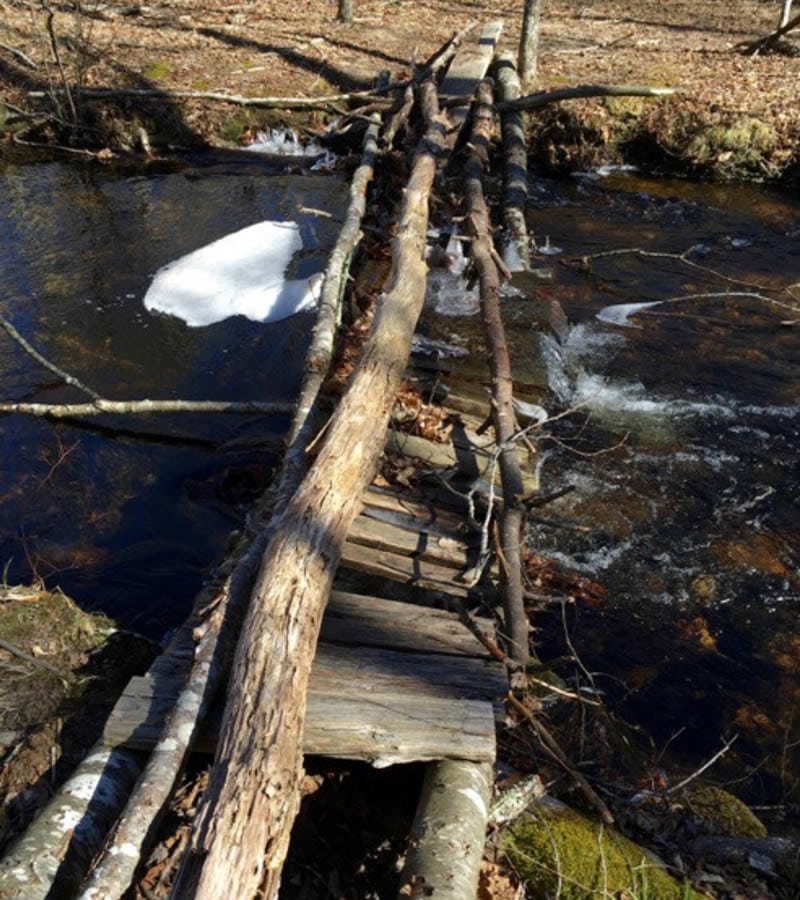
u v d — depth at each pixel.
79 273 9.73
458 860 3.34
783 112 12.80
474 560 5.22
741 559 6.09
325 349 6.82
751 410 7.63
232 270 9.46
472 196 9.45
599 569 6.00
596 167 13.23
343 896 3.56
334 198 11.78
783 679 5.30
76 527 6.35
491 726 3.85
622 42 17.17
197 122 13.47
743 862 3.98
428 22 18.70
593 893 3.60
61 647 5.00
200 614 4.35
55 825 3.47
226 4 19.45
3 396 7.67
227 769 3.17
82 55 13.70
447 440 6.39
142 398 7.71
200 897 2.73
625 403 7.68
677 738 4.93
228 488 6.76
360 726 3.81
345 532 4.65
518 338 8.02
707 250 10.55
